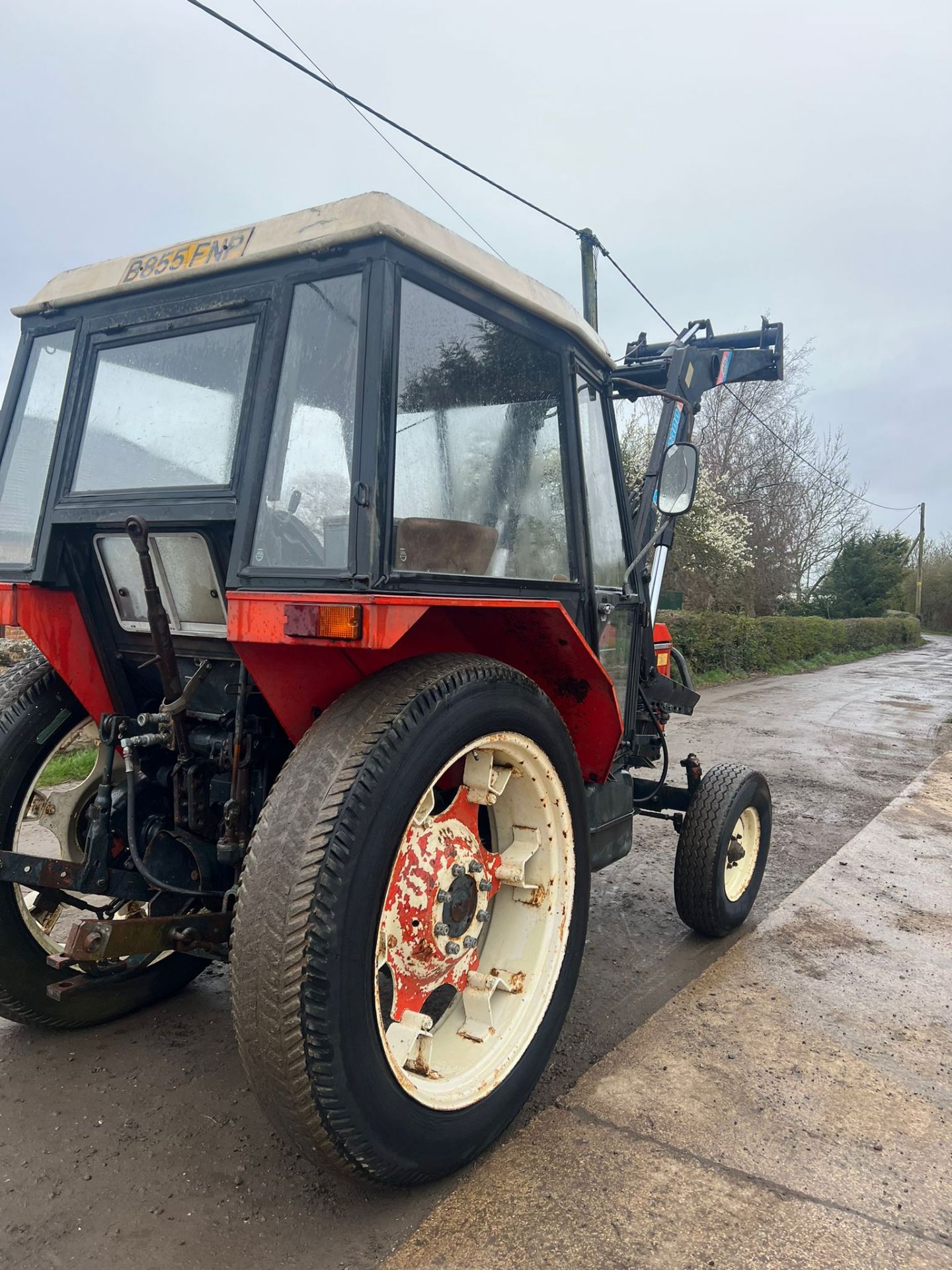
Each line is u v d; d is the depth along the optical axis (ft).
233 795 7.81
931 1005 11.11
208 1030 10.02
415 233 7.14
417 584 7.02
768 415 90.58
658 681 13.55
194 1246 6.62
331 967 6.06
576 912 8.83
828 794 23.22
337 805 6.28
